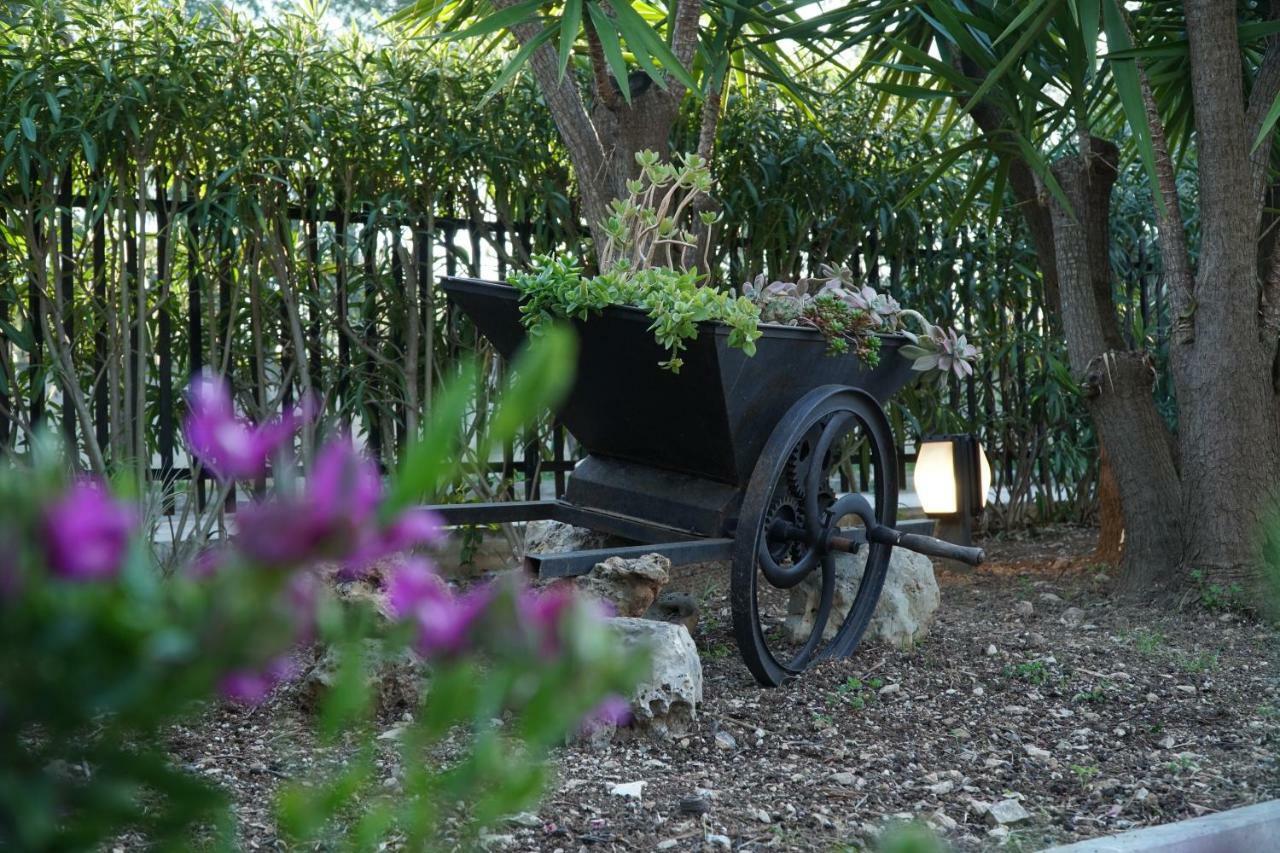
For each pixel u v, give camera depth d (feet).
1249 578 15.74
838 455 22.15
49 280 16.62
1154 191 15.25
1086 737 10.50
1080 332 17.95
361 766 1.57
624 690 1.42
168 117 16.52
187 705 1.34
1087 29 14.49
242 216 17.02
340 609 1.47
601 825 7.85
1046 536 24.45
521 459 20.26
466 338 18.99
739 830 7.90
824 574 12.58
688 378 10.93
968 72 19.40
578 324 11.15
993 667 12.71
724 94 18.97
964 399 25.61
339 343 18.66
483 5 18.29
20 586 1.23
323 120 17.31
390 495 1.31
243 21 17.07
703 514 11.83
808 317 12.03
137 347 17.44
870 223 22.30
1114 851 7.06
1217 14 15.72
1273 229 18.67
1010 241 24.25
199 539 16.30
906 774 9.39
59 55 15.92
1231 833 7.43
